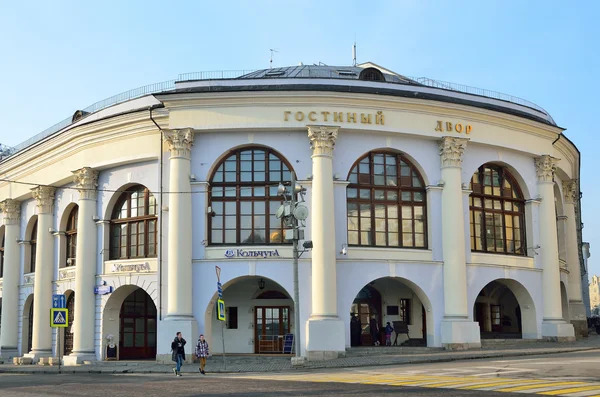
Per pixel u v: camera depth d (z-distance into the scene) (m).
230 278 31.11
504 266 34.84
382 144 32.62
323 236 30.53
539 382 17.25
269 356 31.45
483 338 36.38
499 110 34.66
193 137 32.03
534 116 37.06
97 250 34.97
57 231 38.72
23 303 42.09
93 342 34.16
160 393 17.23
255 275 31.00
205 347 26.11
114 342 34.31
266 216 31.89
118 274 33.75
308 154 31.77
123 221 34.62
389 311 35.25
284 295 33.91
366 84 32.31
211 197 32.19
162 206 32.19
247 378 22.14
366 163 32.88
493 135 34.78
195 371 26.69
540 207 36.81
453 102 33.16
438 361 27.09
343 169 31.94
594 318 60.44
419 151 33.25
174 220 31.27
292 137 31.88
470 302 33.22
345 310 30.94
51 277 38.62
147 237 33.62
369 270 31.67
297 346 26.94
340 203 31.62
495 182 36.25
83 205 35.06
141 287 32.91
